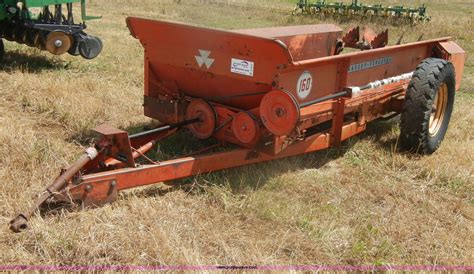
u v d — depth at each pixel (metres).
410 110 5.64
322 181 5.10
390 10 19.70
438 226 4.40
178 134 5.80
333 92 5.09
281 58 4.20
